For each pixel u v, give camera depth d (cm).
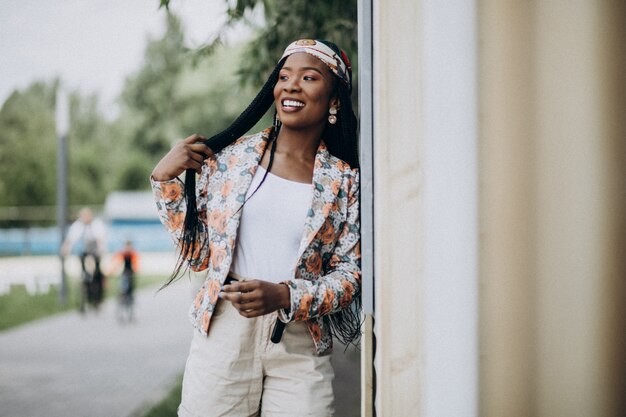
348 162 229
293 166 217
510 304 183
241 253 210
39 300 1521
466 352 184
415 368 188
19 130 3356
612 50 179
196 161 210
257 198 210
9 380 670
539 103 181
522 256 182
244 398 209
